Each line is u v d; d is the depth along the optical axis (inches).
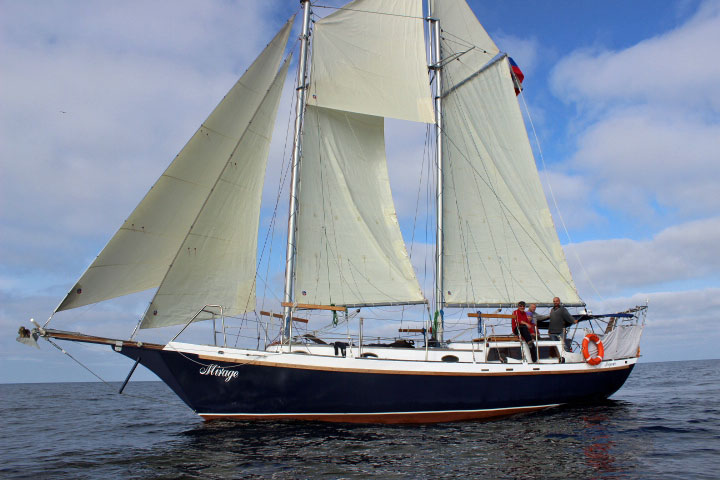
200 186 540.4
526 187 757.9
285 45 624.4
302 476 338.6
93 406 1002.1
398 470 348.8
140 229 504.1
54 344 474.0
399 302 669.9
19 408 975.0
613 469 342.0
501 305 716.7
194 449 425.7
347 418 512.4
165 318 509.4
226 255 550.6
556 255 741.3
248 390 503.2
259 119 586.2
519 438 443.2
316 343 566.6
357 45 711.7
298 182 645.3
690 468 340.5
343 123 702.5
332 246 657.0
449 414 527.8
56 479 352.5
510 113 781.9
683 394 858.1
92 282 480.1
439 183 730.8
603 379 613.3
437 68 775.1
